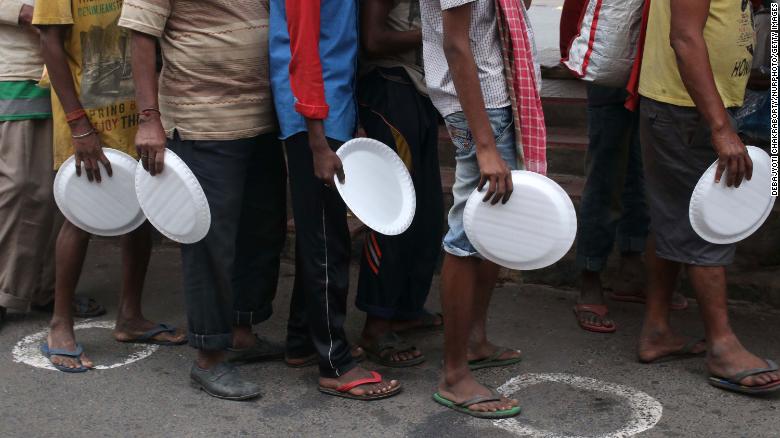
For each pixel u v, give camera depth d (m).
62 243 3.93
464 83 3.17
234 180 3.54
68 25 3.71
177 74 3.46
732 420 3.46
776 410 3.52
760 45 4.43
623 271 4.56
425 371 3.91
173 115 3.49
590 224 4.28
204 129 3.47
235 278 3.93
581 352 4.05
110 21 3.80
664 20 3.54
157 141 3.37
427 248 4.06
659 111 3.61
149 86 3.37
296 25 3.29
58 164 3.98
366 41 3.69
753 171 3.49
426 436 3.39
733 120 3.66
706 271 3.64
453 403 3.55
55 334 3.98
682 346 3.93
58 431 3.45
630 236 4.49
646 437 3.35
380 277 3.90
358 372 3.69
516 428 3.43
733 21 3.49
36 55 4.18
